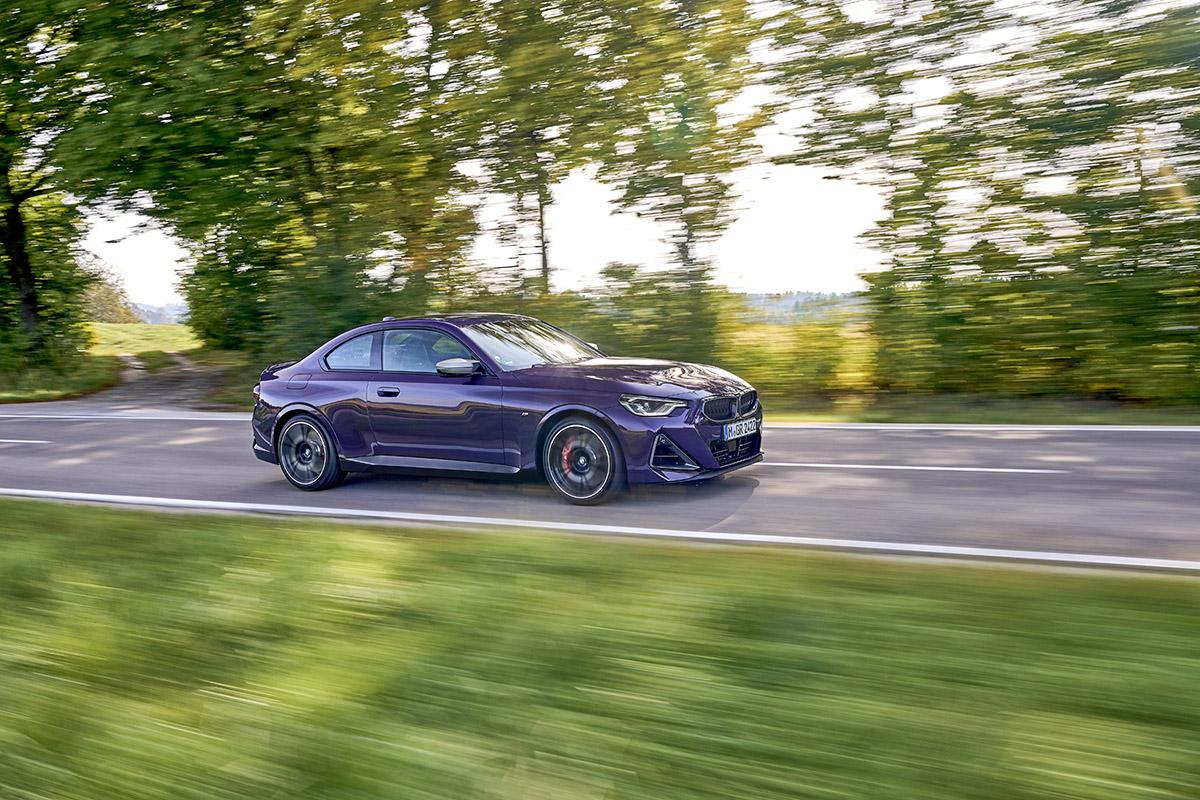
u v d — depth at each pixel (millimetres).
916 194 11094
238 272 15633
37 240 20672
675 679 3059
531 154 13133
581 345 7594
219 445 10172
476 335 7023
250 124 14672
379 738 2717
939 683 2943
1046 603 3705
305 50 14125
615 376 6426
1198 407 9945
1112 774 2355
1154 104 10016
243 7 14469
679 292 12305
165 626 3859
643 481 6148
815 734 2627
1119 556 4676
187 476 8367
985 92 10750
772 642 3359
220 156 14961
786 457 7992
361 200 14172
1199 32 9797
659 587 4098
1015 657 3123
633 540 5391
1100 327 10367
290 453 7617
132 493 7645
